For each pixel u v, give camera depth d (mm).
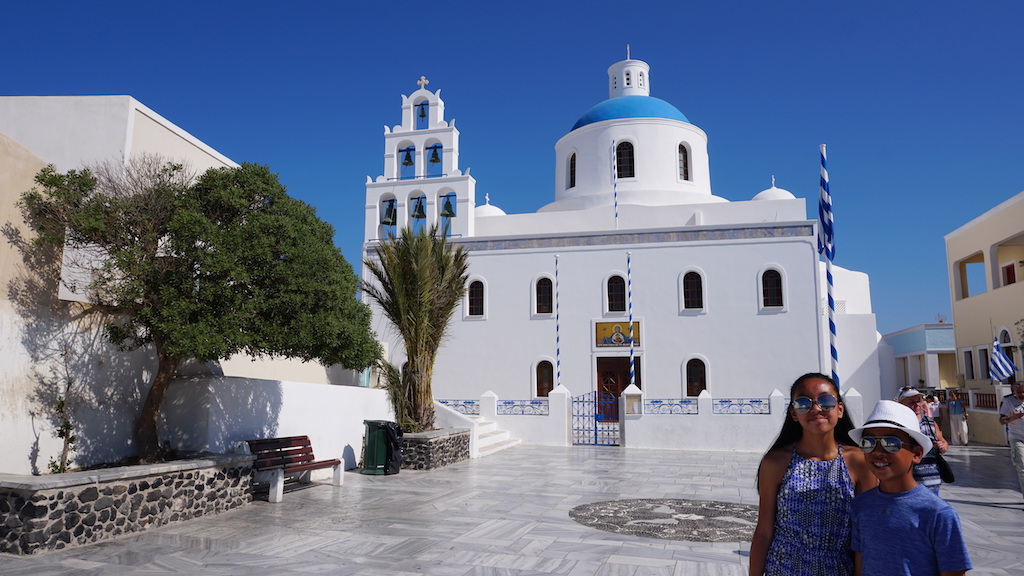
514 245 25469
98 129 13117
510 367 24781
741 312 23578
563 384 24266
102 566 6742
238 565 6863
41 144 13188
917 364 34438
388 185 26953
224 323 8883
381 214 27266
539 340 24734
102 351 10438
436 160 27156
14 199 9008
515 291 25188
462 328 25359
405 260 16156
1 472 8719
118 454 10617
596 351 24219
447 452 15773
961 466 16141
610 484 12688
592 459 17094
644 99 32031
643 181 29766
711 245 24141
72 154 13062
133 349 10875
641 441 20281
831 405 3219
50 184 8945
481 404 21688
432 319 16938
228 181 9789
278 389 12477
